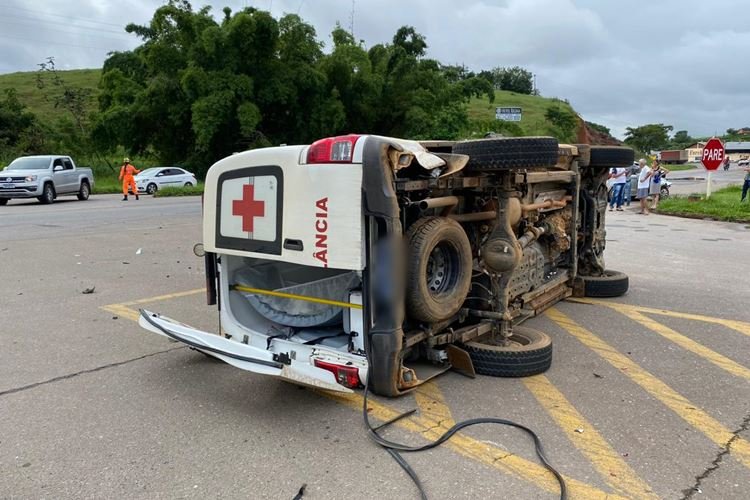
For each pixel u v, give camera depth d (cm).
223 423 369
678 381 441
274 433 355
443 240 406
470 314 465
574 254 665
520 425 363
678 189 3152
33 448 338
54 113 5581
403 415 377
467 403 397
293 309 432
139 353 504
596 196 716
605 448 337
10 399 406
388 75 4316
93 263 916
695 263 950
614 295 705
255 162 402
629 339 545
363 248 363
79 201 2277
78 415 381
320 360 400
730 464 320
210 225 441
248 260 454
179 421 372
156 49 3628
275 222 394
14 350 509
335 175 362
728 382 439
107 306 659
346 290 397
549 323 598
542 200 578
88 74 8444
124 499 287
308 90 3906
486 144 407
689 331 570
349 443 343
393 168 364
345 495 289
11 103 4294
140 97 3581
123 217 1591
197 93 3500
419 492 291
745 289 754
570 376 450
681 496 289
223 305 461
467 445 339
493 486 297
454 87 4528
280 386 430
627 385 432
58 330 568
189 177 3109
